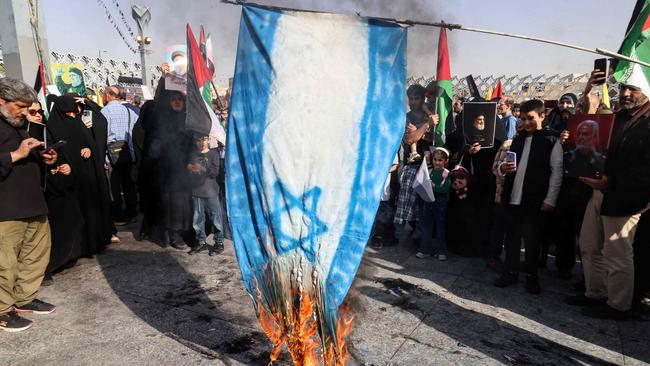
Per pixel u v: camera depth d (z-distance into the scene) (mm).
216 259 5180
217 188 5328
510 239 4383
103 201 5344
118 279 4566
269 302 2387
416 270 4879
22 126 3592
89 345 3266
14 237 3506
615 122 3691
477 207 5332
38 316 3729
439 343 3318
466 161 5461
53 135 4703
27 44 6066
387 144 2268
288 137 2264
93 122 5316
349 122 2254
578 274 4855
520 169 4242
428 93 5715
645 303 4039
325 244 2258
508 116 6902
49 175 4355
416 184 5090
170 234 5762
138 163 5914
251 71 2312
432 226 5277
